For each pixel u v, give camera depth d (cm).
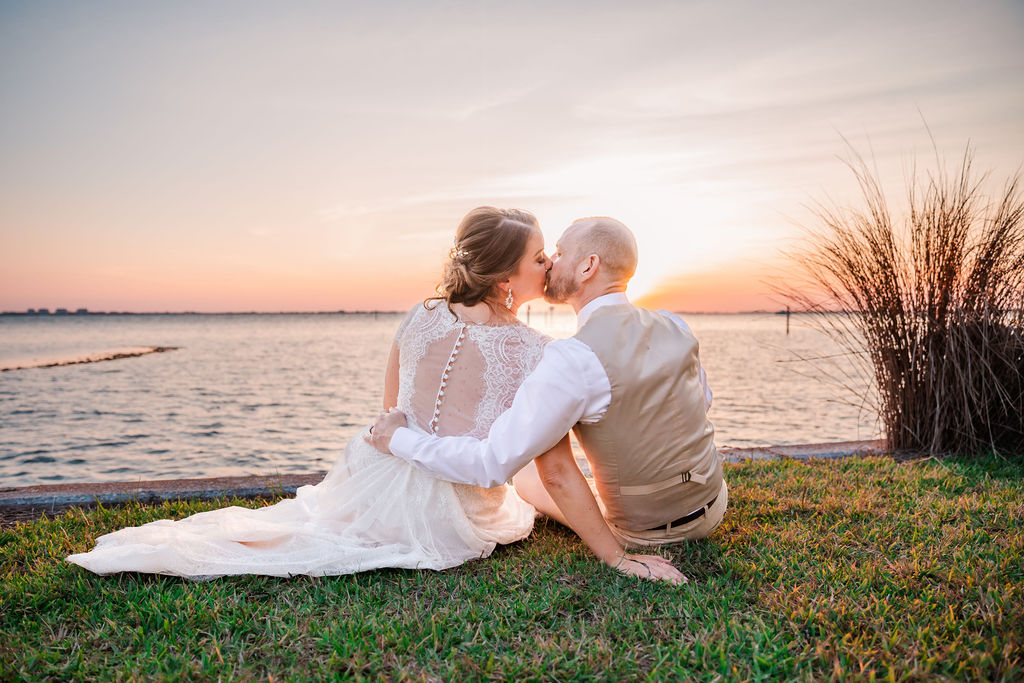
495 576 212
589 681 153
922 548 227
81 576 211
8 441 937
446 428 221
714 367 2239
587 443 206
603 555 212
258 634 175
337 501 235
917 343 395
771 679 151
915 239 386
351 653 164
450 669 156
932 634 164
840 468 357
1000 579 198
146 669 158
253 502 311
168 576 210
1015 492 293
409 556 216
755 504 293
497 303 226
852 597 189
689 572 215
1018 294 371
